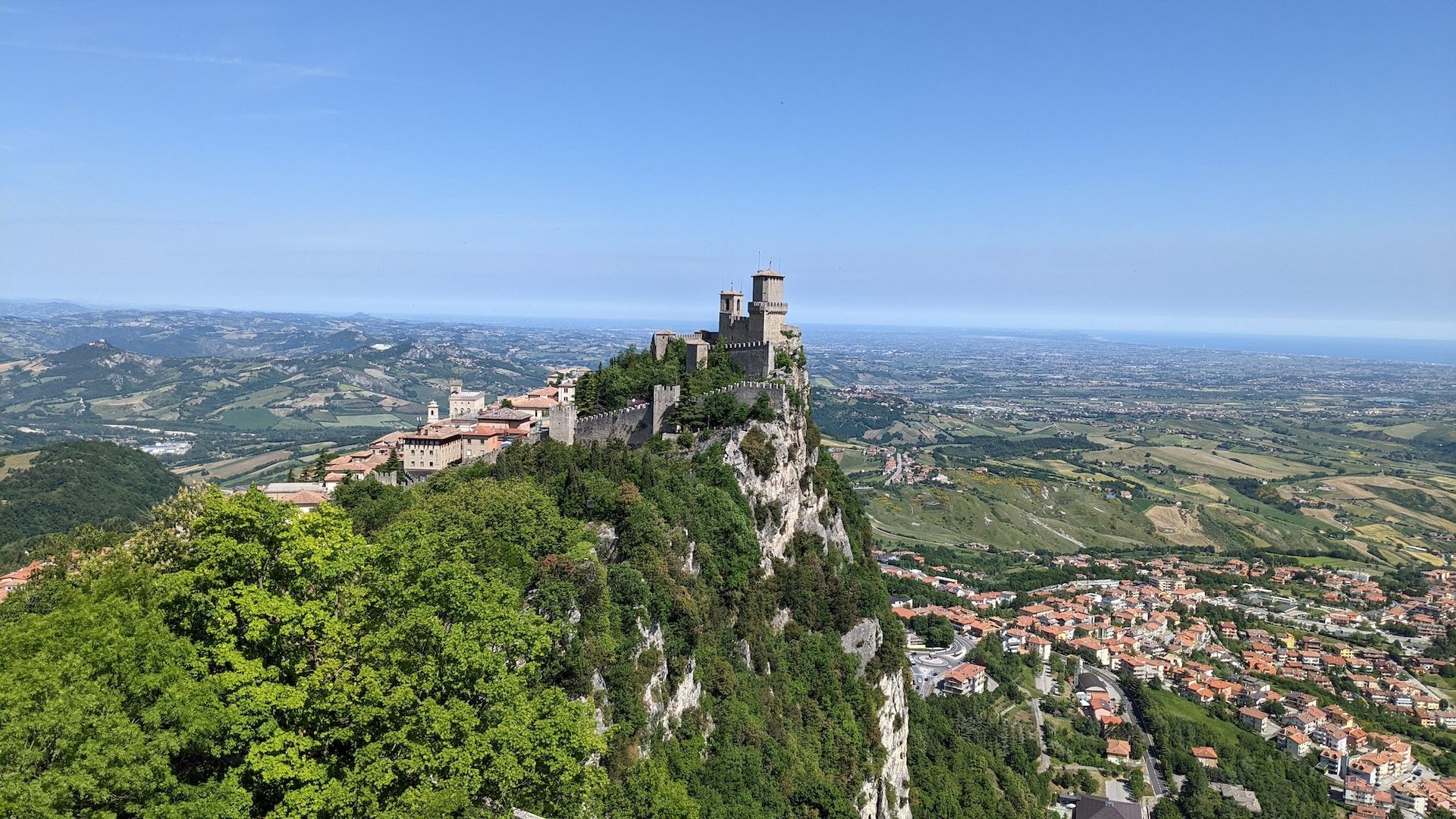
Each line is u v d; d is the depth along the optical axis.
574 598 83.94
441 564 64.88
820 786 105.75
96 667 44.91
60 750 40.00
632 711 81.81
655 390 147.50
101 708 42.66
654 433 148.12
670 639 97.38
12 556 172.50
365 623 56.69
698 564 114.06
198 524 59.75
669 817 73.00
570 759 57.84
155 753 42.81
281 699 49.03
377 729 52.41
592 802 66.56
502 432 166.38
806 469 154.62
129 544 87.25
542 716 60.41
